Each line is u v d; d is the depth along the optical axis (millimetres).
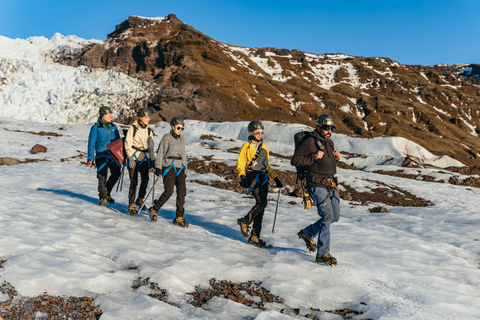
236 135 38094
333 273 4348
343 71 161500
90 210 6625
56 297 3221
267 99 109938
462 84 168000
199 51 133250
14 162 14352
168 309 3148
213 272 4195
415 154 29453
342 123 108312
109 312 3045
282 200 11305
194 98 96812
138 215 6859
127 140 6715
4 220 5137
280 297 3785
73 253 4148
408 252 5707
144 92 76938
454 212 9836
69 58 145500
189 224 6750
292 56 174250
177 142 6285
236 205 9703
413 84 151250
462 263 5332
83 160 16938
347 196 13336
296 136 4871
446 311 3549
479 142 107812
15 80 78375
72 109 70688
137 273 3971
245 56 160625
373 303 3672
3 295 3111
